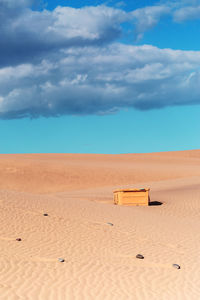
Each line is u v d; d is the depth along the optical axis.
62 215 19.02
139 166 67.00
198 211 26.84
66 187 49.62
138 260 13.70
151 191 38.88
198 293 10.81
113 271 12.34
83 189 48.47
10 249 13.48
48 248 14.08
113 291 10.62
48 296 9.88
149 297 10.35
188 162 77.75
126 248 15.09
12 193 23.25
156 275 12.25
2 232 15.23
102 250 14.54
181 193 35.03
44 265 12.30
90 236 16.25
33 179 51.59
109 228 17.91
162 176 57.94
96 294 10.30
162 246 15.87
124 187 46.44
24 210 18.78
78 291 10.41
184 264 13.59
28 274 11.36
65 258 13.19
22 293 9.91
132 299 10.13
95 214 20.67
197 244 16.66
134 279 11.75
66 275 11.61
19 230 15.77
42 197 23.94
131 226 18.98
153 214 24.39
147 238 16.94
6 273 11.23
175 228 19.89
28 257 12.87
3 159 62.38
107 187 48.81
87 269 12.31
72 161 70.75
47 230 16.28
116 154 89.81
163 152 102.56
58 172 55.75
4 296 9.59
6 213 17.83
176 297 10.45
